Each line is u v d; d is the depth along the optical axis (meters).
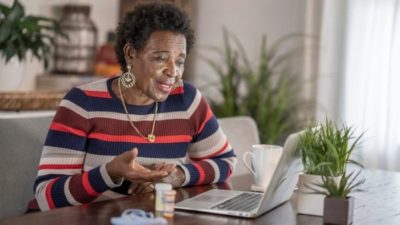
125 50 1.86
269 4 4.19
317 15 3.91
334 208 1.42
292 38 4.09
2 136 2.03
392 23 3.56
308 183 1.51
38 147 2.11
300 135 1.51
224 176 1.96
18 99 2.98
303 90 3.95
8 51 2.98
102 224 1.35
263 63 3.96
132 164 1.58
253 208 1.52
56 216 1.41
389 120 3.57
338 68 3.78
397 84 3.55
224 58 4.37
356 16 3.68
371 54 3.64
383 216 1.56
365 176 2.15
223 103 3.90
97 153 1.84
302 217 1.50
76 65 3.96
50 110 3.16
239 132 2.48
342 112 3.76
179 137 1.94
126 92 1.87
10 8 2.99
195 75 4.51
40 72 3.96
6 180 2.02
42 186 1.70
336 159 1.48
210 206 1.53
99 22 4.32
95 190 1.64
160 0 2.03
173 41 1.79
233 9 4.35
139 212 1.40
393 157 3.57
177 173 1.84
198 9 4.48
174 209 1.51
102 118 1.84
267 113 3.75
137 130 1.87
